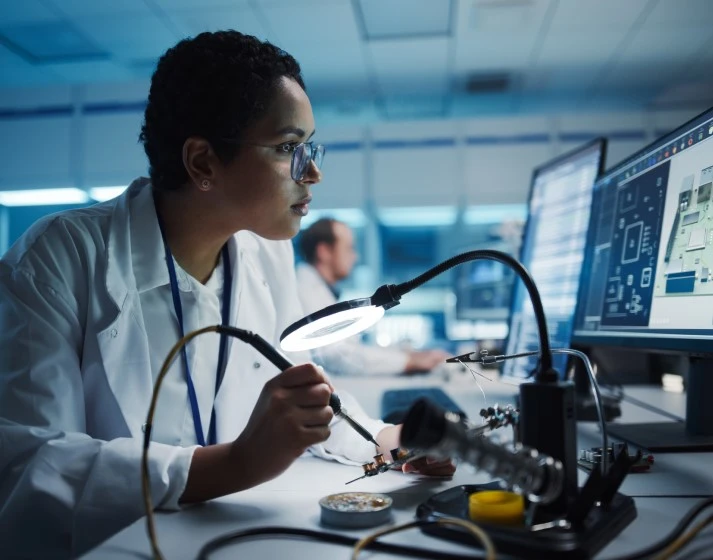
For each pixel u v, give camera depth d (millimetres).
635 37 4516
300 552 497
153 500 647
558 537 464
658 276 925
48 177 5965
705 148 830
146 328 943
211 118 844
